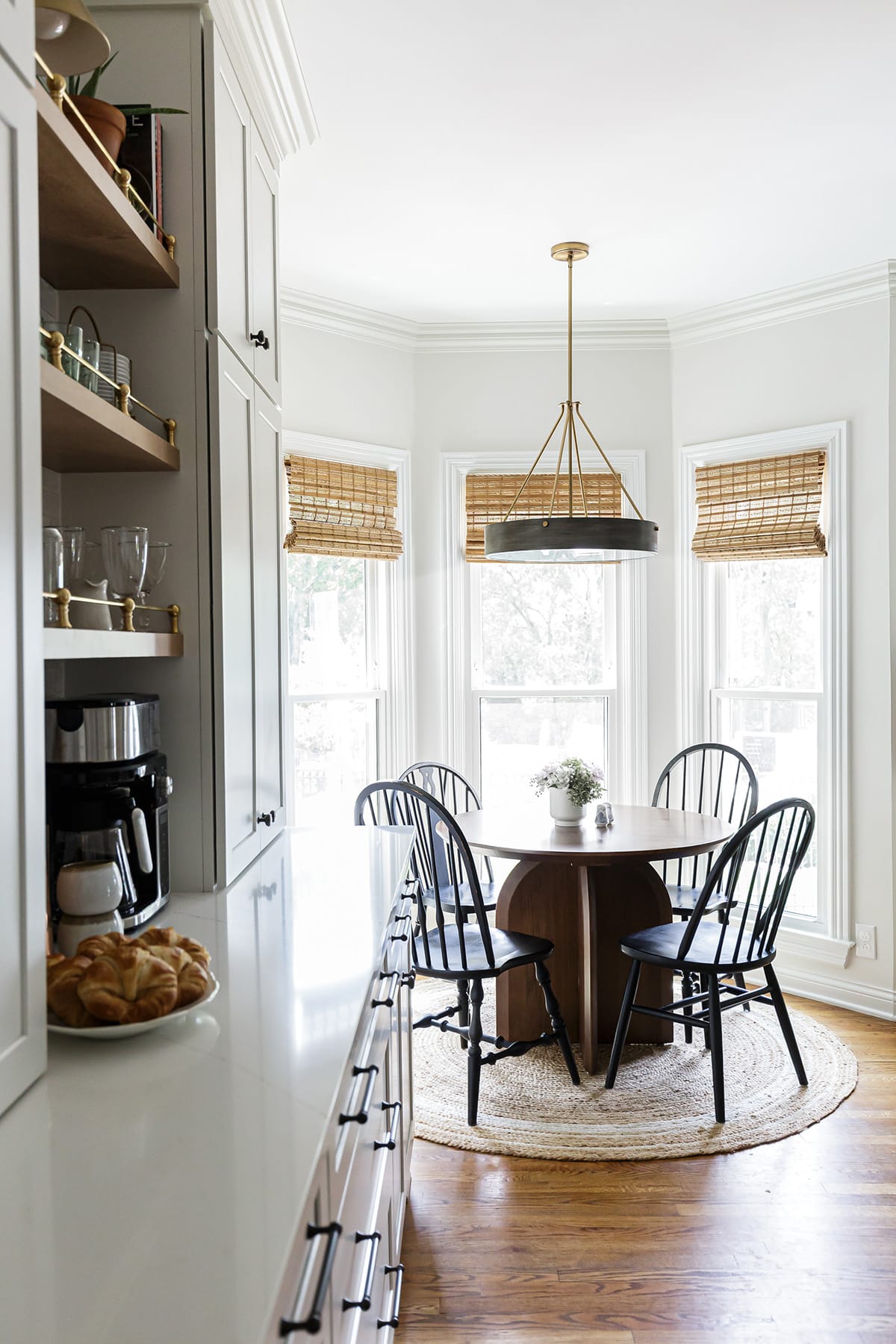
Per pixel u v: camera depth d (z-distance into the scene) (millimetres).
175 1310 727
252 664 2234
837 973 3998
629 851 3119
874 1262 2260
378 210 3348
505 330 4508
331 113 2727
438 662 4535
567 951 3482
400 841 2525
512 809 4020
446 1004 3912
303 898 1928
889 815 3869
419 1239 2367
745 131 2869
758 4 2283
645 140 2910
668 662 4570
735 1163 2701
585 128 2840
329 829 2723
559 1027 3156
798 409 4141
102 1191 898
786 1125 2885
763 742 4332
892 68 2553
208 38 1940
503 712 4621
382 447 4391
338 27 2342
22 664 1110
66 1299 742
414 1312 2098
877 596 3904
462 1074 3271
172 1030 1285
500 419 4543
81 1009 1254
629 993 3117
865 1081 3215
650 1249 2318
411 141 2889
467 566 4574
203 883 1985
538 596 4629
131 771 1622
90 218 1611
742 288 4141
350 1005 1356
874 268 3871
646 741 4547
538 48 2447
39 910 1150
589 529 3162
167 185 1950
